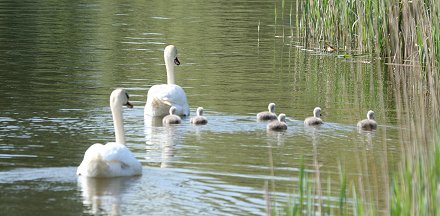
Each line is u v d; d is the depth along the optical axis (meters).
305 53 29.73
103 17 37.56
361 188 11.81
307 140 17.19
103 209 12.15
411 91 22.25
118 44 30.56
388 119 19.33
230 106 20.69
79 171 13.91
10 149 15.81
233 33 33.91
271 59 28.30
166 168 14.62
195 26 35.53
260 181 13.89
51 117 18.80
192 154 15.75
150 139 17.09
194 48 30.22
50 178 13.72
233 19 37.84
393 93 22.59
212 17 38.34
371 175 14.44
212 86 23.38
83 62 26.70
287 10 40.88
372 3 28.94
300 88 23.30
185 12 39.94
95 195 12.80
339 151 16.25
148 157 15.48
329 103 21.25
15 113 19.09
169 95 19.47
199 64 26.98
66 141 16.58
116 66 26.14
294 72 25.92
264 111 20.00
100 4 42.31
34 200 12.51
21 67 25.52
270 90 22.91
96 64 26.41
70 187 13.20
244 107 20.59
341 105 21.02
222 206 12.42
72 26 34.66
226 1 44.69
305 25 31.94
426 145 11.23
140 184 13.48
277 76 25.14
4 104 20.06
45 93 21.59
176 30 34.38
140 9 40.81
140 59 27.56
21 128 17.64
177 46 30.58
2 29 33.41
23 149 15.83
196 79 24.39
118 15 38.38
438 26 20.91
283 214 11.80
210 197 12.88
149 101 19.62
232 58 28.27
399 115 13.00
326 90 23.03
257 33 34.09
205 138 17.17
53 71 24.97
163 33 33.47
